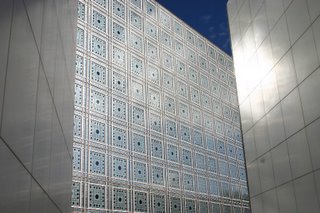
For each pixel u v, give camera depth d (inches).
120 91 1444.4
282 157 611.2
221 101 2020.2
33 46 299.9
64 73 494.6
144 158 1429.6
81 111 1262.3
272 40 655.1
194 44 1985.7
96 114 1310.3
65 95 506.9
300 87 553.6
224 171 1841.8
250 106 754.8
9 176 234.5
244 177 1963.6
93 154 1243.2
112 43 1493.6
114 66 1460.4
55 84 414.9
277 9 633.6
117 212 1242.0
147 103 1550.2
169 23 1863.9
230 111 2060.8
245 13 791.7
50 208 401.1
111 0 1565.0
